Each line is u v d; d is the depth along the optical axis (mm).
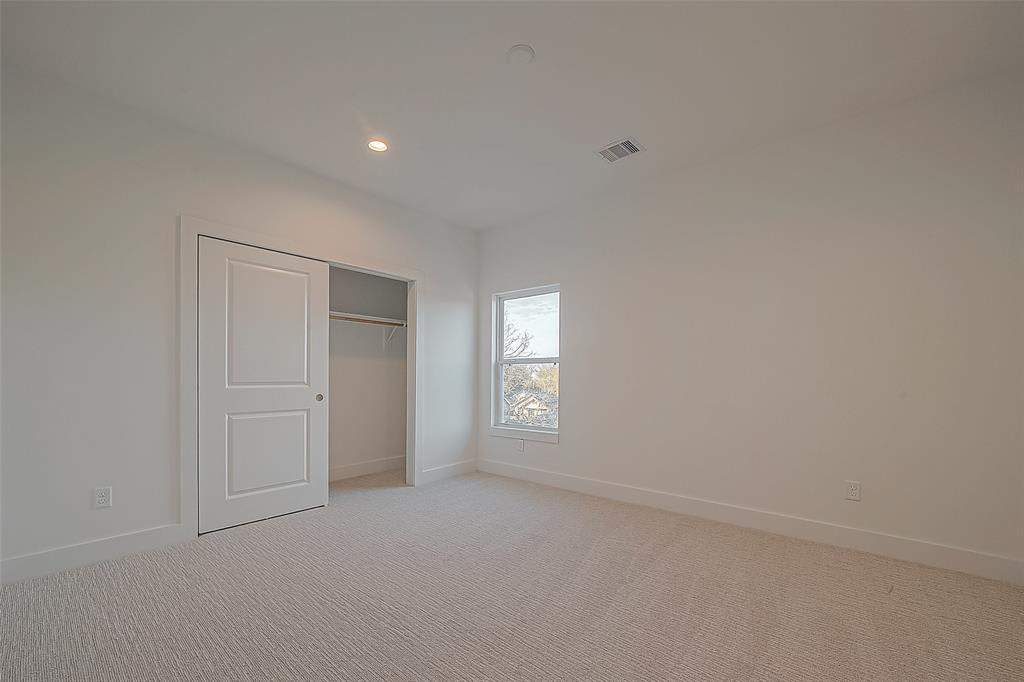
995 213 2340
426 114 2707
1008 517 2277
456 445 4555
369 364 4762
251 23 1982
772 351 3004
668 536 2869
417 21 1977
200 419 2842
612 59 2232
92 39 2074
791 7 1888
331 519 3176
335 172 3475
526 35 2068
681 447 3377
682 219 3438
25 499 2252
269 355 3188
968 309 2395
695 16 1942
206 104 2602
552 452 4156
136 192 2637
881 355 2629
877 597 2105
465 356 4688
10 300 2234
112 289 2533
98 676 1556
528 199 4008
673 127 2855
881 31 2025
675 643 1761
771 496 2971
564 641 1773
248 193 3105
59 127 2393
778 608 2012
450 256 4566
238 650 1705
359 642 1762
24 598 2057
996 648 1732
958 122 2438
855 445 2691
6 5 1849
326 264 3543
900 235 2586
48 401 2326
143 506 2609
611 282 3830
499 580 2273
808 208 2889
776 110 2668
